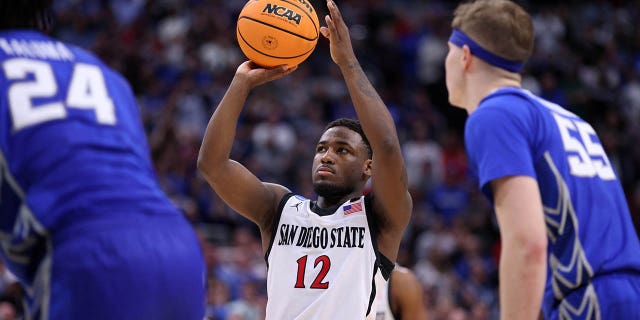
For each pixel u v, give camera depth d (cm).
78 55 449
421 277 1662
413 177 2256
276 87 2334
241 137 2098
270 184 636
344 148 616
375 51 2811
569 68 2795
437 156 2303
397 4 3056
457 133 2694
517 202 437
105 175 418
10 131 408
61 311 396
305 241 587
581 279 455
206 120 2178
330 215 590
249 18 581
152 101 2231
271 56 582
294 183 2008
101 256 401
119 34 2502
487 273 1869
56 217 404
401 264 1730
